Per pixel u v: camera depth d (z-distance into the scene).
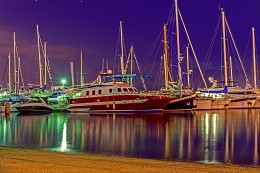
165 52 77.25
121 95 64.00
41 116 63.34
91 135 34.22
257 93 85.44
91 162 17.61
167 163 18.42
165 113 65.94
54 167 15.93
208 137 32.25
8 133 36.72
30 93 87.81
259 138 31.48
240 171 16.17
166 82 75.81
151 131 37.22
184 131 37.12
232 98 81.50
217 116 59.28
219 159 21.70
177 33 75.25
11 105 78.25
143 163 17.89
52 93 80.75
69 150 25.20
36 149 25.17
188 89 79.50
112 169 15.66
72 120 52.69
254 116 59.38
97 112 66.25
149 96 63.22
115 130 38.50
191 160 21.30
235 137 32.19
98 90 66.44
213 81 87.19
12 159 18.22
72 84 94.56
